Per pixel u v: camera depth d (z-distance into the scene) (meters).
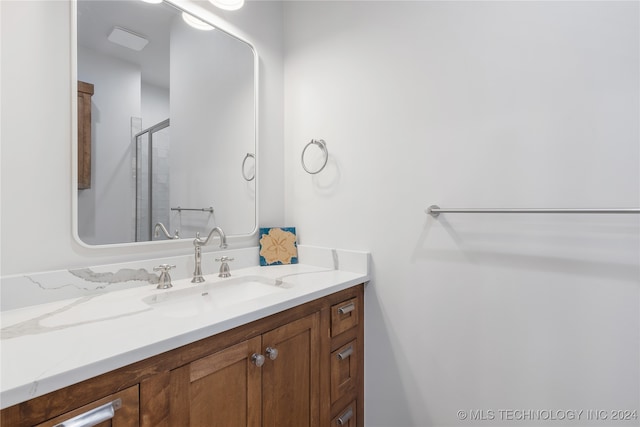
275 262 1.68
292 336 1.13
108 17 1.16
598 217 1.01
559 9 1.07
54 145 1.02
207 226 1.48
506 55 1.16
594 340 1.02
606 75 0.99
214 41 1.50
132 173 1.22
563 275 1.06
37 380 0.58
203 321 0.87
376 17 1.48
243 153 1.63
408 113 1.38
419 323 1.36
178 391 0.81
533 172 1.11
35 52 0.98
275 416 1.07
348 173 1.57
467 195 1.24
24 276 0.96
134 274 1.20
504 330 1.17
